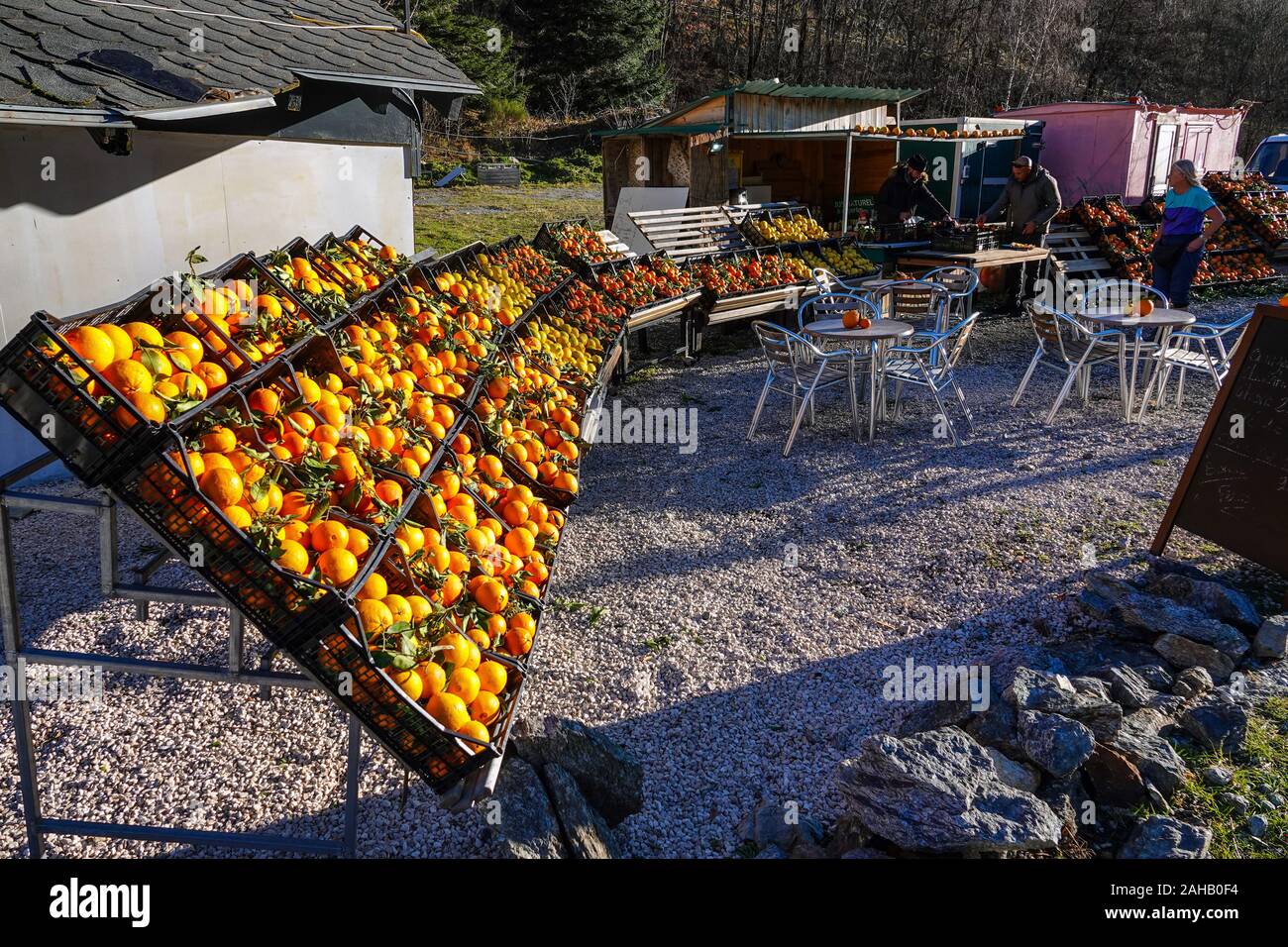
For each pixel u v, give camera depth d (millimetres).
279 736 3953
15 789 3635
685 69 38594
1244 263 15156
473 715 2895
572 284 8617
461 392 4586
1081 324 8539
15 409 2434
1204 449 5227
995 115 17438
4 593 2955
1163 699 3973
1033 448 7504
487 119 29234
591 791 3480
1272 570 4883
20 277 5969
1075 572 5344
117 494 2484
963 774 3266
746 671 4551
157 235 6836
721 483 6992
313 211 8148
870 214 15891
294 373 3344
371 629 2654
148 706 4125
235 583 2525
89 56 5645
